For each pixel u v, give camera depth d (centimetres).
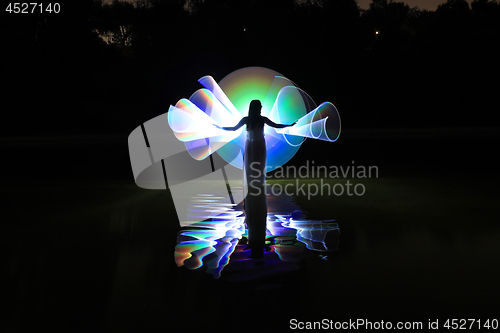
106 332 246
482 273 325
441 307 272
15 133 2581
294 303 279
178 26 3372
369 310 269
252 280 317
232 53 3278
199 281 316
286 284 308
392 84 3180
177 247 400
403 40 3734
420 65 3222
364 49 3559
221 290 299
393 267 340
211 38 3300
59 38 3066
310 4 3403
